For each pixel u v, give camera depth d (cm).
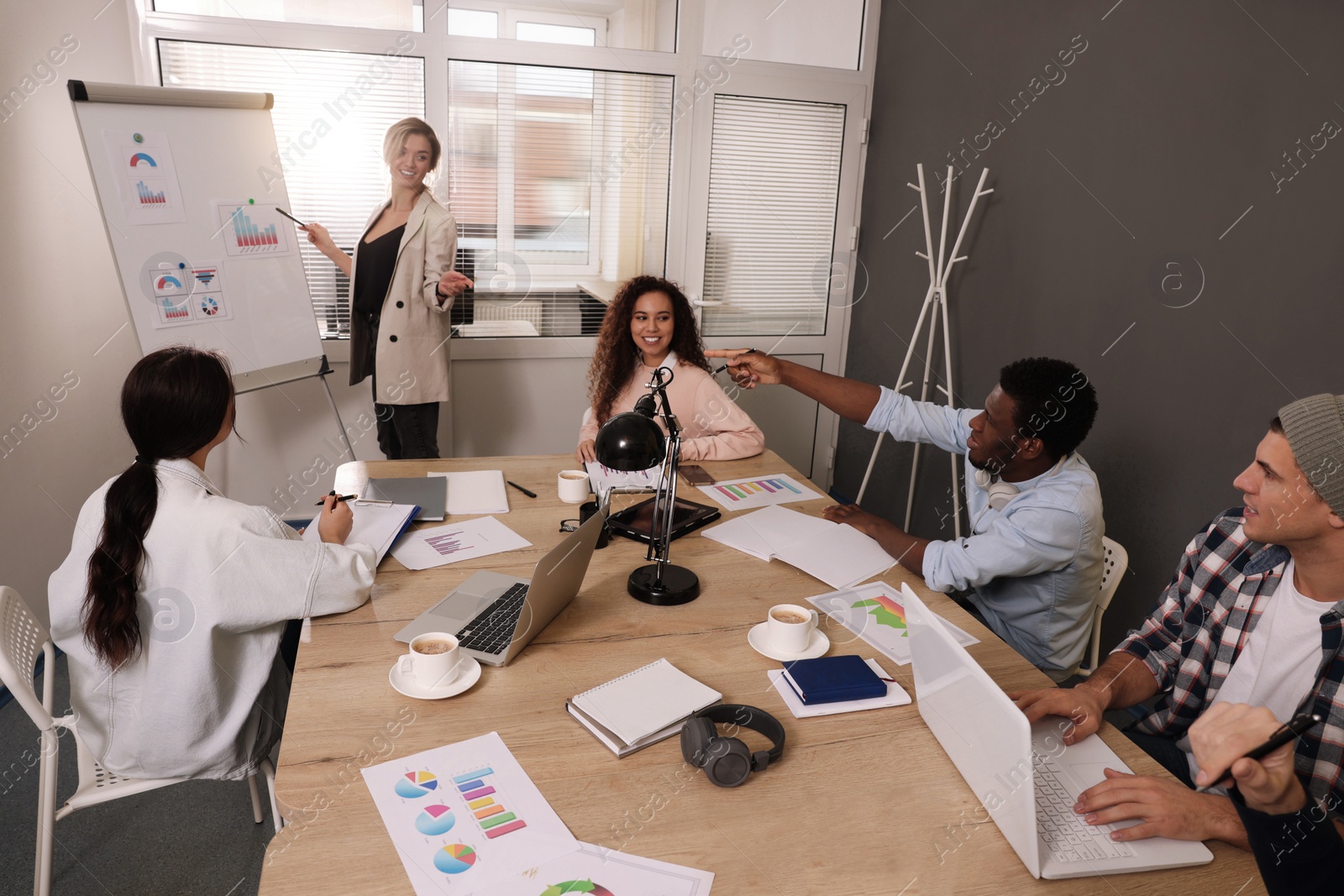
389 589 158
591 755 114
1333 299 176
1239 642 129
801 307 387
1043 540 161
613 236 353
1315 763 110
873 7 359
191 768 147
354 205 322
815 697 125
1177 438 218
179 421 142
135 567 137
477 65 321
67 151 263
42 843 143
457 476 216
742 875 94
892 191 354
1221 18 199
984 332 296
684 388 254
